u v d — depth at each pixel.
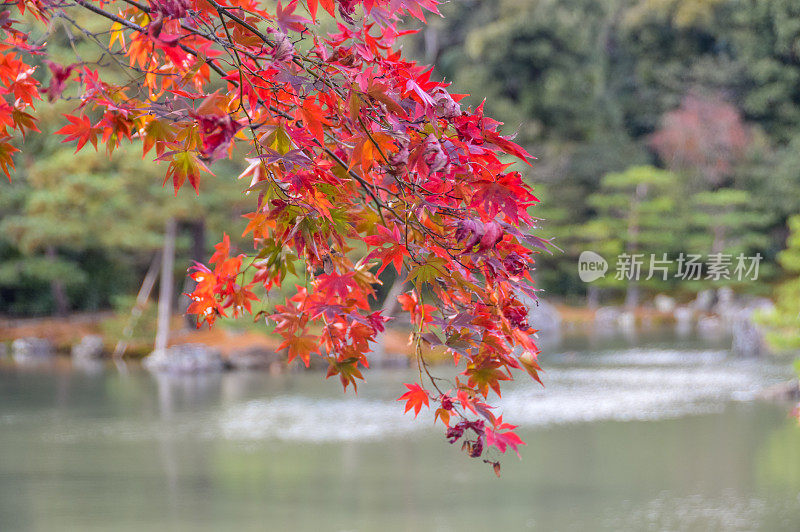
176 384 20.64
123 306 27.14
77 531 8.81
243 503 10.02
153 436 14.18
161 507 9.74
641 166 40.16
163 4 1.58
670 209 36.12
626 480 11.23
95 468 11.84
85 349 26.03
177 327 28.12
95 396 18.48
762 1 41.28
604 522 9.24
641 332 34.12
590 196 39.59
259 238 1.93
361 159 1.71
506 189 1.68
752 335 26.39
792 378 20.98
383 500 10.16
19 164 24.19
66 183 21.95
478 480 11.19
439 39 38.41
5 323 28.89
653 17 43.16
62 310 29.14
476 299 1.90
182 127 1.74
